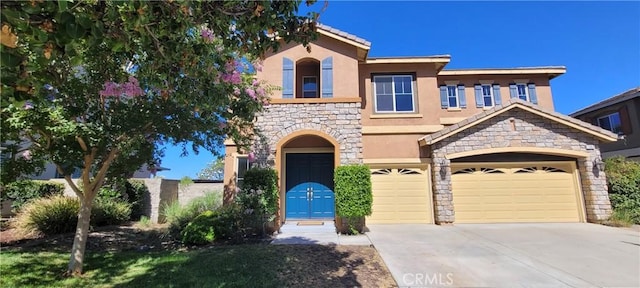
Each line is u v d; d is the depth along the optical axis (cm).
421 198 1447
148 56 377
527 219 1391
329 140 1291
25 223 1126
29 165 735
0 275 679
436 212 1384
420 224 1391
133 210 1515
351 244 968
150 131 738
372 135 1520
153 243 1033
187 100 434
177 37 345
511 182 1421
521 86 1817
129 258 821
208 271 697
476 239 1037
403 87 1577
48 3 224
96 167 829
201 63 406
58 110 586
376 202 1447
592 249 893
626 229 1199
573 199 1397
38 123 578
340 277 661
